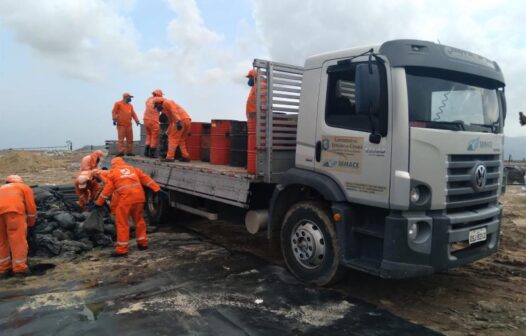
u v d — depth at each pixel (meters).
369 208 4.96
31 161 25.00
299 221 5.62
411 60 4.46
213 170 7.18
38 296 5.20
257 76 5.97
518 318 4.63
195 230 8.88
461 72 4.80
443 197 4.58
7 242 6.02
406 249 4.46
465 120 4.96
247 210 6.64
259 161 6.09
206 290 5.38
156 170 9.31
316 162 5.37
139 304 4.95
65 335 4.20
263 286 5.51
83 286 5.54
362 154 4.81
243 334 4.23
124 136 12.28
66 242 7.05
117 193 6.96
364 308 4.86
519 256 6.94
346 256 5.00
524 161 26.28
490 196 5.20
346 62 4.98
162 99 9.27
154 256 6.90
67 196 9.43
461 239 4.72
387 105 4.55
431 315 4.73
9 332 4.27
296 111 6.44
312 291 5.32
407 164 4.45
